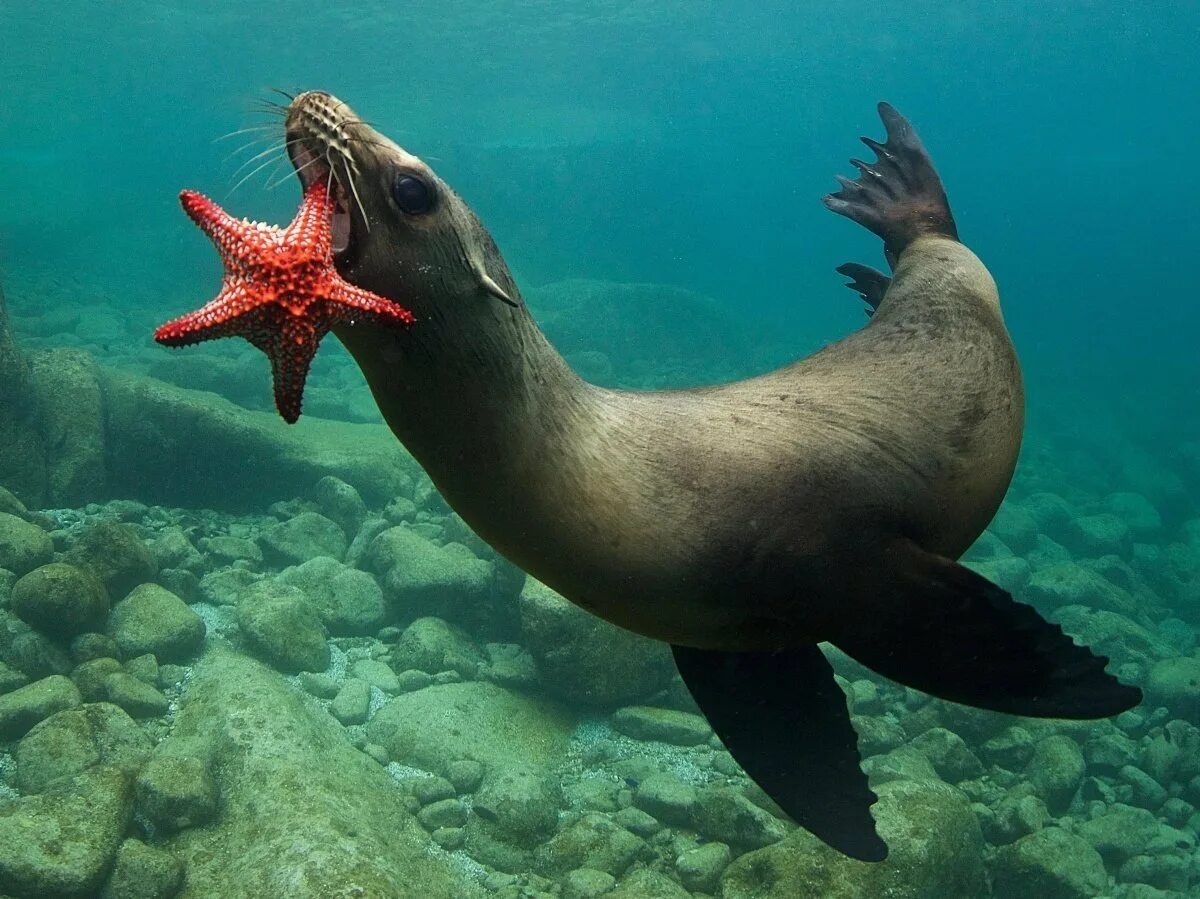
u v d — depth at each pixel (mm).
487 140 76688
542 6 42562
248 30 46062
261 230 2145
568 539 3127
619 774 7586
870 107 108875
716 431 3445
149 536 10203
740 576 3256
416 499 12117
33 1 39781
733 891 6242
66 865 5359
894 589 3309
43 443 10820
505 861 6527
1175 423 31156
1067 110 113688
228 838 5891
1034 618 3160
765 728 3912
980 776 8469
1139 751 9641
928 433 3621
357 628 9133
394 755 7418
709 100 85750
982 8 64562
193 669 7887
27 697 6844
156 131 81312
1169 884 7652
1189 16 71562
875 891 6043
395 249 2789
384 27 45188
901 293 4402
